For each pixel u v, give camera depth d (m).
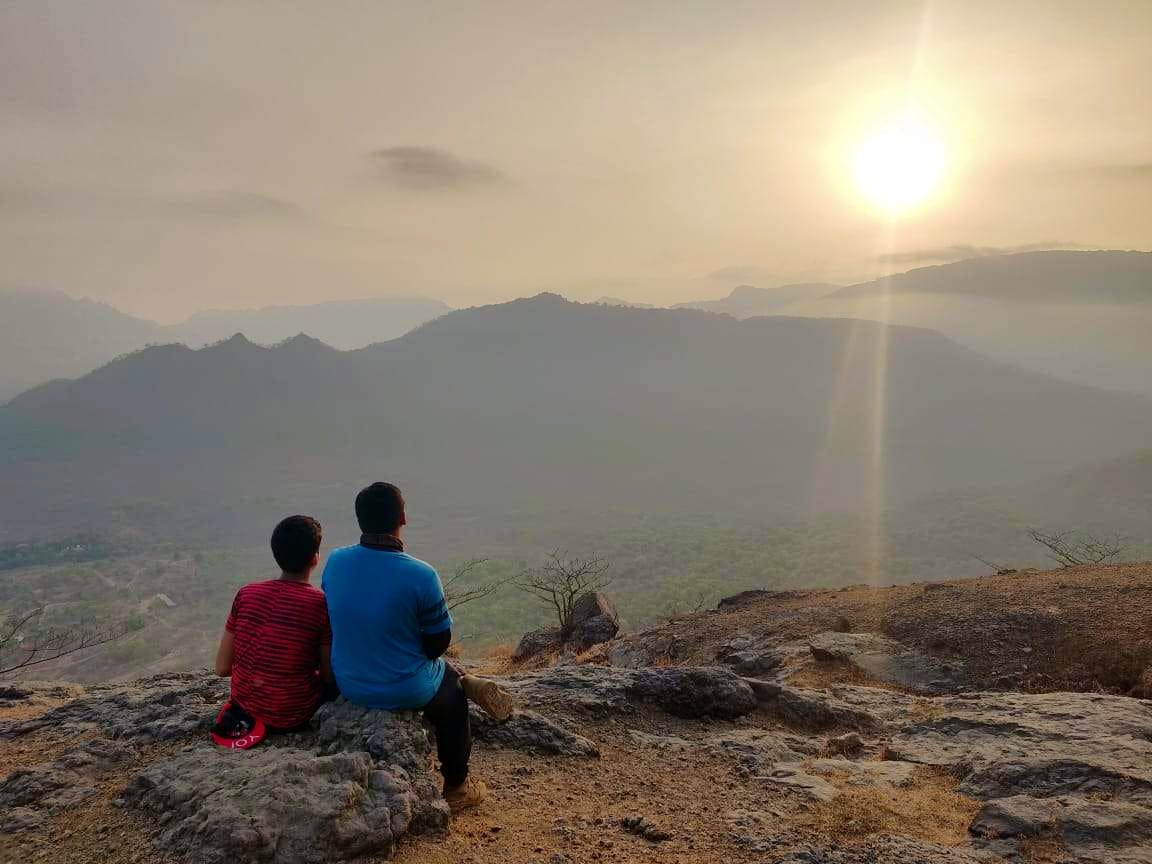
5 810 3.84
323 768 3.65
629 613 128.38
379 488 4.19
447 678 4.17
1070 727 6.42
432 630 4.02
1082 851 4.06
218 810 3.35
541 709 6.15
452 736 4.13
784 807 4.62
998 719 6.72
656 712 6.61
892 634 14.34
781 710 7.02
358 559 4.08
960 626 13.62
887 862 3.85
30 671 126.75
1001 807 4.56
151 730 4.87
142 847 3.34
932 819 4.62
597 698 6.45
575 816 4.34
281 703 4.15
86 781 4.19
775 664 14.17
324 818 3.34
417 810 3.71
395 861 3.43
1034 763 5.32
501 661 24.41
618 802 4.63
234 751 4.07
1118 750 5.66
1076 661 11.70
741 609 20.92
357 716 4.04
